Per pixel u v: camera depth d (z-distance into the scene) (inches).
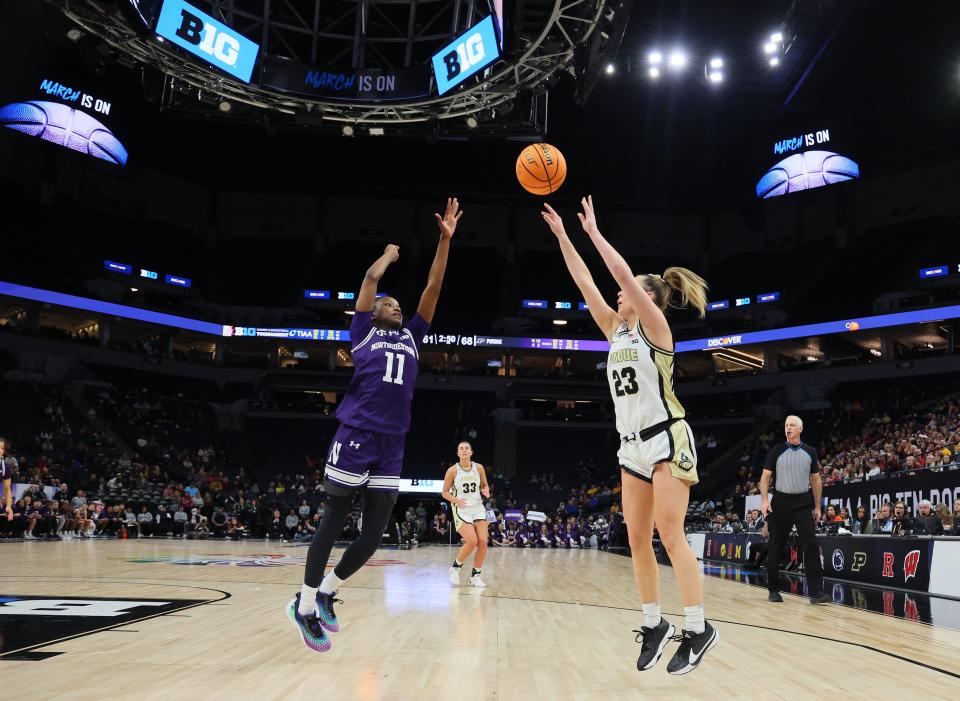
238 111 662.5
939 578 321.1
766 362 1445.6
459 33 599.5
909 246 1392.7
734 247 1606.8
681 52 1135.0
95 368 1316.4
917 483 473.4
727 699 122.6
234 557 523.8
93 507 842.8
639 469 136.7
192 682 126.9
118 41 564.1
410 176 1589.6
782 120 1375.5
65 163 1390.3
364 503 153.0
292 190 1619.1
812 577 285.3
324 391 1546.5
